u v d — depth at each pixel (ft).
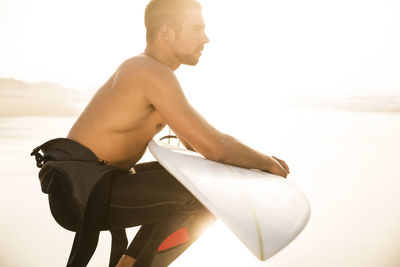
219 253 6.80
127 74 3.57
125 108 3.59
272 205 3.14
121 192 3.45
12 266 6.00
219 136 3.56
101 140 3.68
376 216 9.00
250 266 6.26
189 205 3.46
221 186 3.16
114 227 3.54
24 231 7.62
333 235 7.74
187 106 3.51
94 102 3.80
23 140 19.35
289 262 6.39
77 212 3.24
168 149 3.73
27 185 11.18
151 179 3.54
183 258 6.56
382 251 6.90
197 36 3.88
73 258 3.22
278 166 3.96
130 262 3.81
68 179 3.31
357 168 14.58
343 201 10.20
